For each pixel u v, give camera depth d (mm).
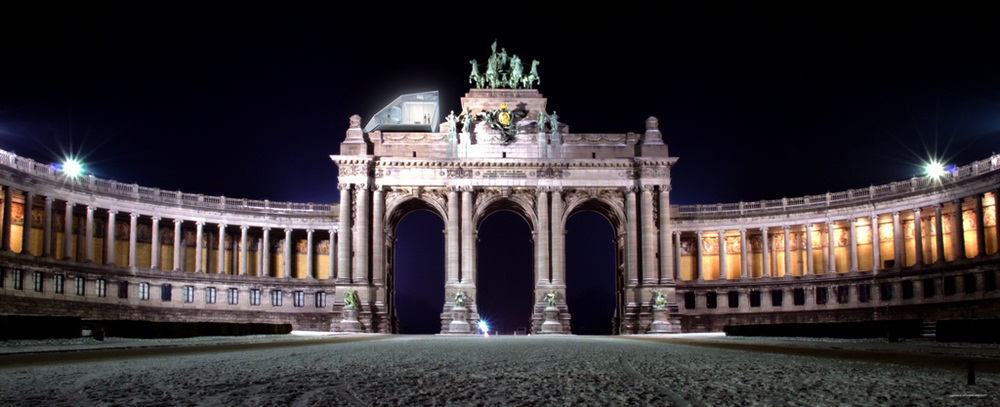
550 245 105000
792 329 66875
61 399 19328
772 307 114062
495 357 37156
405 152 106500
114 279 101312
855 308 107375
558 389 21656
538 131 106938
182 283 107750
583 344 55844
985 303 89250
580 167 105938
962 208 96250
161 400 19172
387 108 109938
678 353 41250
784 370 27859
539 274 104062
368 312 102125
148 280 105062
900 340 56156
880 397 19344
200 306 108562
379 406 18234
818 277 111375
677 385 22594
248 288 112250
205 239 116312
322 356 37812
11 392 20875
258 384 22906
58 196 95625
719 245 116812
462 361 33781
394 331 110938
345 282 103688
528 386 22438
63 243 101250
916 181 102062
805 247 116438
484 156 106062
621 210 106875
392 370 28203
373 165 105812
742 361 33500
